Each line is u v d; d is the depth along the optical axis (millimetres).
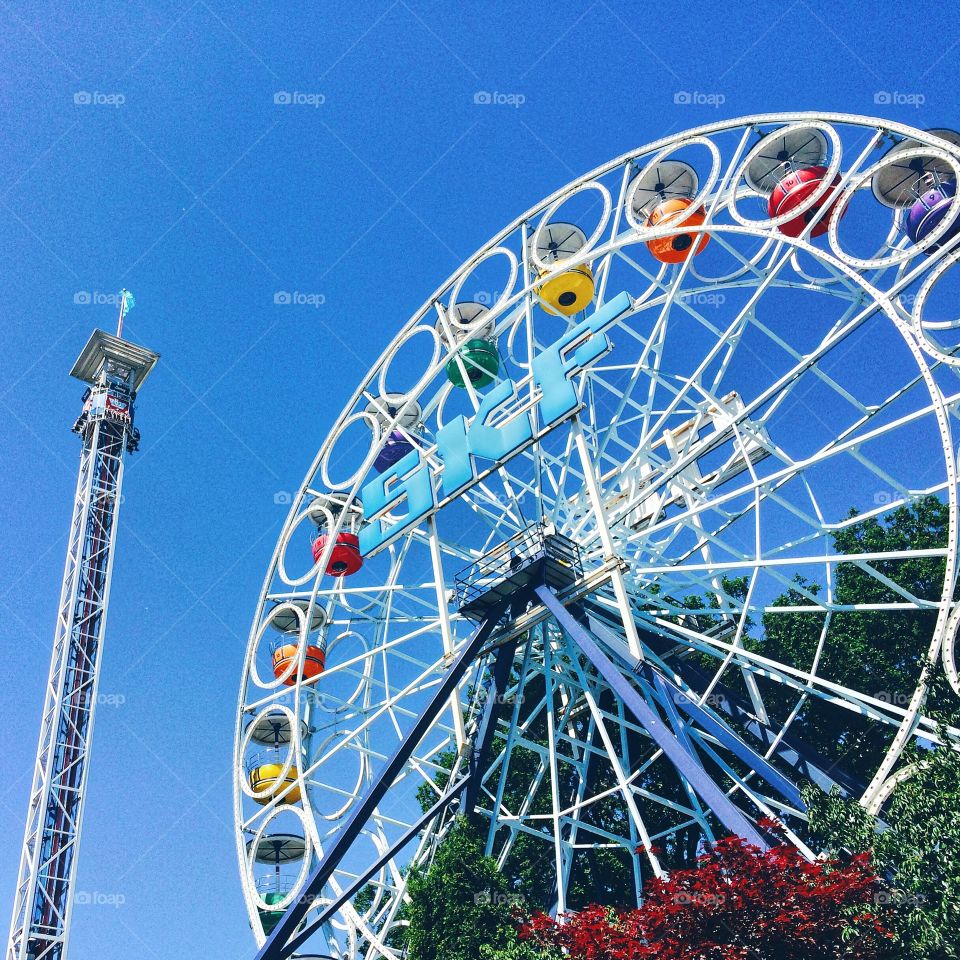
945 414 30500
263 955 35781
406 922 37281
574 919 26594
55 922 45594
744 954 22516
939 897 23469
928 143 33031
